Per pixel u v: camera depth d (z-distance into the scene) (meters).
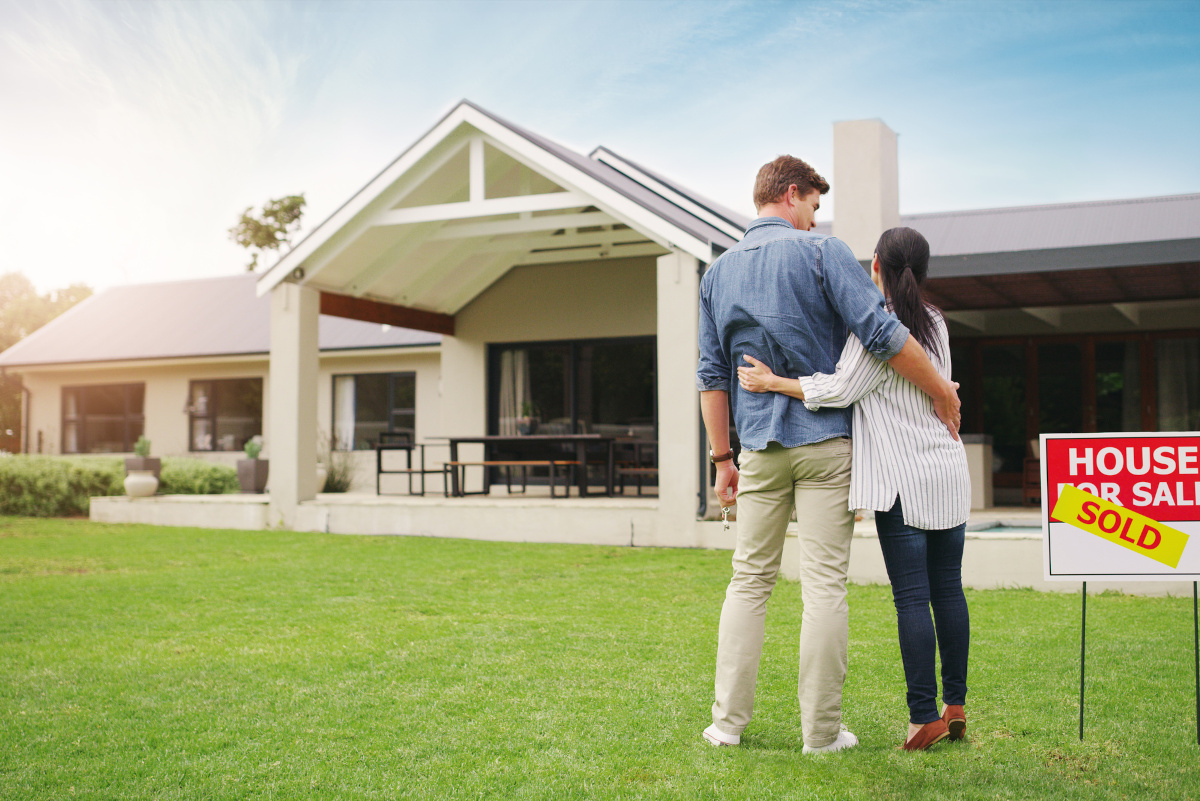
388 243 9.69
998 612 4.75
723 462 2.84
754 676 2.63
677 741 2.69
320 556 7.46
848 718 2.88
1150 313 10.79
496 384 11.99
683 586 5.78
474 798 2.28
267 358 15.06
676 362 8.08
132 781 2.45
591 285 11.45
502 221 9.46
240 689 3.38
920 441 2.48
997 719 2.83
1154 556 2.63
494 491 11.80
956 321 10.71
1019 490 11.27
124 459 11.77
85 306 19.25
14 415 23.62
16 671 3.68
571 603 5.18
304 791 2.35
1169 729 2.72
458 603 5.20
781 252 2.55
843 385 2.43
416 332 14.02
